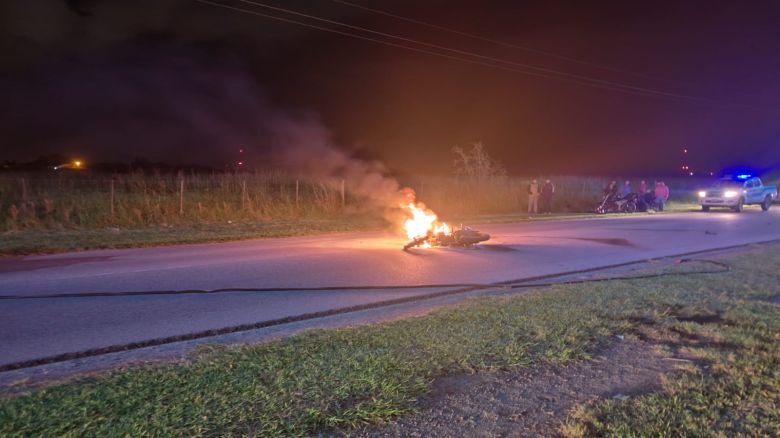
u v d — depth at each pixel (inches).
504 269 424.8
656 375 193.5
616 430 150.5
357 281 371.2
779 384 183.3
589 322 257.1
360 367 192.5
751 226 836.6
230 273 396.2
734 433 150.6
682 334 243.4
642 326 255.1
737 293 328.8
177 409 156.3
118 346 226.8
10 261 446.6
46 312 281.0
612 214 1105.4
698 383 184.1
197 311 286.5
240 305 300.7
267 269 413.7
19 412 153.6
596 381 187.8
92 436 140.6
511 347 218.4
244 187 879.7
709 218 1011.3
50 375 193.6
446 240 551.5
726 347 225.0
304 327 260.4
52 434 141.1
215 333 248.2
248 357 203.5
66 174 1032.2
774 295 326.0
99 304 299.3
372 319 275.4
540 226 813.9
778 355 213.0
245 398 165.2
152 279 371.6
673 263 459.2
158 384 175.6
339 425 151.5
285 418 153.0
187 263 439.2
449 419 157.4
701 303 300.0
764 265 437.7
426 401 169.0
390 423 154.0
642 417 158.6
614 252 527.8
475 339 228.1
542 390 179.5
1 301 304.5
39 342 231.3
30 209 708.0
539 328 245.3
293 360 199.9
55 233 607.5
